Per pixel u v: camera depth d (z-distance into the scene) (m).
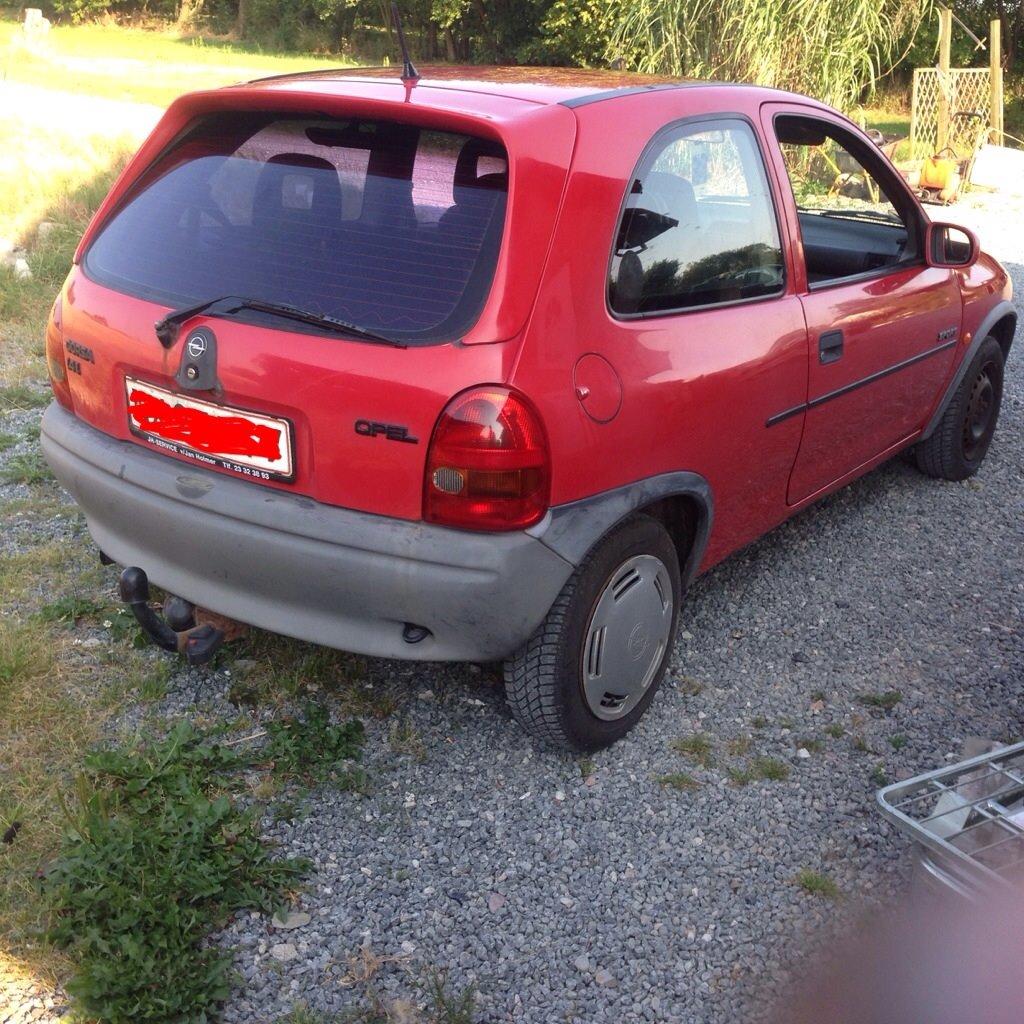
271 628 2.84
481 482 2.52
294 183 2.85
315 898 2.57
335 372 2.57
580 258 2.69
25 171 10.48
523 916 2.56
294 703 3.26
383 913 2.54
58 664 3.36
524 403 2.53
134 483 2.95
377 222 2.71
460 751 3.12
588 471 2.72
